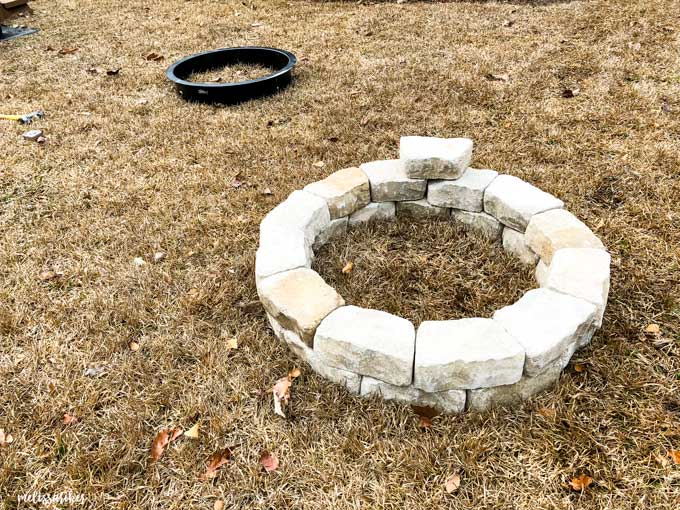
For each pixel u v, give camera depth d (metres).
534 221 2.34
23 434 1.85
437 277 2.47
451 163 2.62
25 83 4.73
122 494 1.68
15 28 6.19
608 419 1.81
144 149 3.67
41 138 3.78
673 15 5.31
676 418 1.81
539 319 1.85
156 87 4.59
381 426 1.82
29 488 1.69
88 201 3.15
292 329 2.02
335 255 2.62
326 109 4.06
